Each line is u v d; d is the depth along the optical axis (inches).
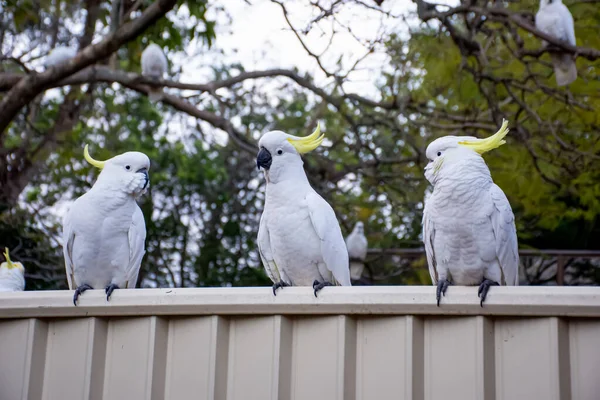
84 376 173.0
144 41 430.9
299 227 203.9
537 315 154.6
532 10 412.2
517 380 153.3
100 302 175.6
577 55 330.6
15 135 522.0
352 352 163.3
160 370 170.7
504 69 408.8
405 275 465.1
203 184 498.6
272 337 166.9
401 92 422.0
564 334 153.2
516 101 362.0
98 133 469.4
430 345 160.1
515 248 181.3
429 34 410.9
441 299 159.3
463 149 181.2
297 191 205.5
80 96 468.1
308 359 164.7
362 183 451.5
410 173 467.2
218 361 167.9
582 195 419.8
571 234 463.8
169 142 510.3
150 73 381.7
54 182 452.4
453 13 347.3
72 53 389.1
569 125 405.1
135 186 204.1
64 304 177.2
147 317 173.9
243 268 464.8
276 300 167.0
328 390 161.3
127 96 506.0
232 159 530.6
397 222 472.1
